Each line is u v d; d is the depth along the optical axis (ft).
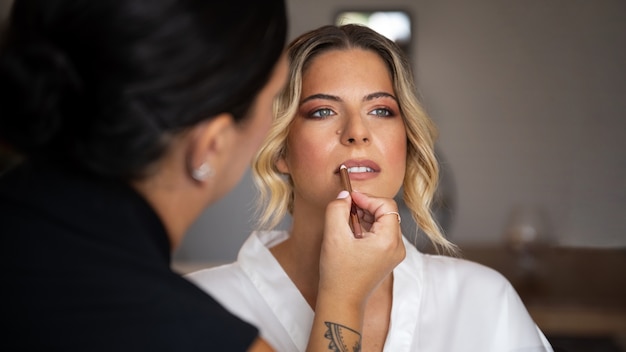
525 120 14.55
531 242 8.81
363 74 3.64
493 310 3.88
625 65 14.24
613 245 14.47
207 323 2.10
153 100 2.08
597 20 14.24
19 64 2.00
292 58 3.66
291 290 3.79
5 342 2.05
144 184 2.25
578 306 7.54
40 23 2.07
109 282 2.09
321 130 3.62
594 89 14.37
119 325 2.05
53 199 2.16
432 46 14.57
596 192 14.48
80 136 2.07
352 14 14.49
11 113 2.02
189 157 2.23
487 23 14.44
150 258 2.20
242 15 2.17
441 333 3.80
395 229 3.04
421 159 4.00
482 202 14.66
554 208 14.57
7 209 2.16
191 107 2.12
